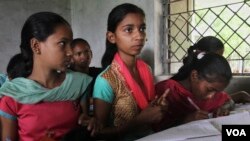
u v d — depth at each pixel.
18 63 1.03
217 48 1.66
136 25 1.11
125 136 1.11
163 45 2.53
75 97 1.00
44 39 0.92
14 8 3.02
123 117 1.11
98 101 1.08
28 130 0.93
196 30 2.44
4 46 3.00
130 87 1.11
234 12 2.22
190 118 1.13
